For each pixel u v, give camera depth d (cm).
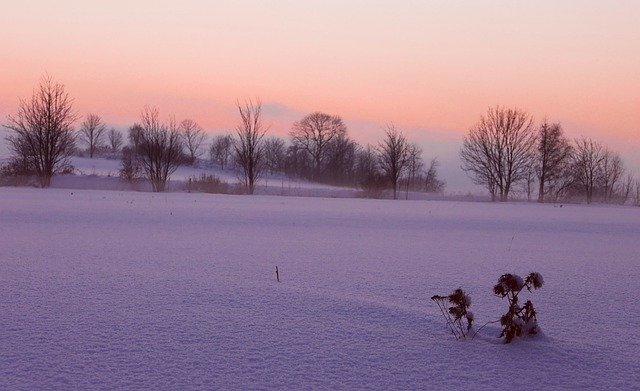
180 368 501
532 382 485
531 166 6144
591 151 6469
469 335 611
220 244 1387
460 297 606
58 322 635
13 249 1225
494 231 2005
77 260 1079
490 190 6178
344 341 588
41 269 970
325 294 802
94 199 3186
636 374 506
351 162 8994
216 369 501
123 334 595
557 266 1175
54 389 450
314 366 514
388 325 650
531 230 2097
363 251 1327
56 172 5362
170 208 2609
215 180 5031
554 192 6394
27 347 549
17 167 5209
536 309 762
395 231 1873
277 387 464
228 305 727
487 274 1028
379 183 5522
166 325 631
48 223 1831
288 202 3525
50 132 5078
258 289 827
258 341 581
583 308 771
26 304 714
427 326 647
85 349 546
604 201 6200
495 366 522
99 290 803
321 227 1928
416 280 945
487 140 6128
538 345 587
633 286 942
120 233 1587
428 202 4469
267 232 1716
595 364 531
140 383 466
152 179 4888
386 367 514
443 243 1562
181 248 1295
